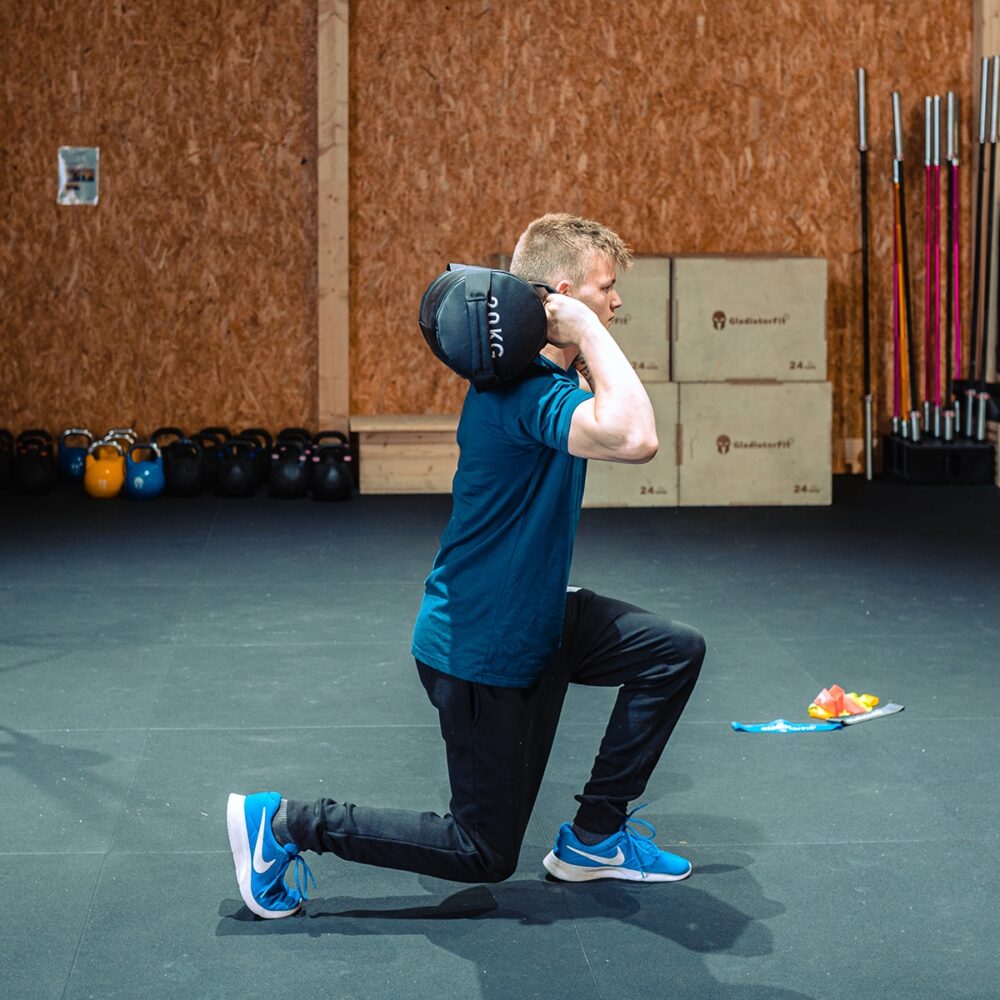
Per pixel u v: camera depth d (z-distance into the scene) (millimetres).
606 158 7793
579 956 2383
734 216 7871
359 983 2283
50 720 3639
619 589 5250
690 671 2512
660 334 7039
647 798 3123
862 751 3443
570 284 2328
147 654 4297
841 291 7977
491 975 2314
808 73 7801
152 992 2244
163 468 7488
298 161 7734
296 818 2428
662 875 2672
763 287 7016
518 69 7711
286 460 7273
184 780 3213
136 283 7785
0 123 7629
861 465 8125
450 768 2348
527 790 2342
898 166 7688
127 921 2496
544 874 2715
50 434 7855
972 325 7703
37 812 3004
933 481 7695
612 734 2578
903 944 2432
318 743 3492
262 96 7680
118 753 3391
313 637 4527
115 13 7582
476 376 2150
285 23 7637
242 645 4418
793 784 3211
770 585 5316
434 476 7445
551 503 2229
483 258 7844
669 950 2406
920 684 4027
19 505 7016
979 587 5258
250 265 7797
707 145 7809
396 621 4746
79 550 5898
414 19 7645
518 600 2246
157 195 7723
